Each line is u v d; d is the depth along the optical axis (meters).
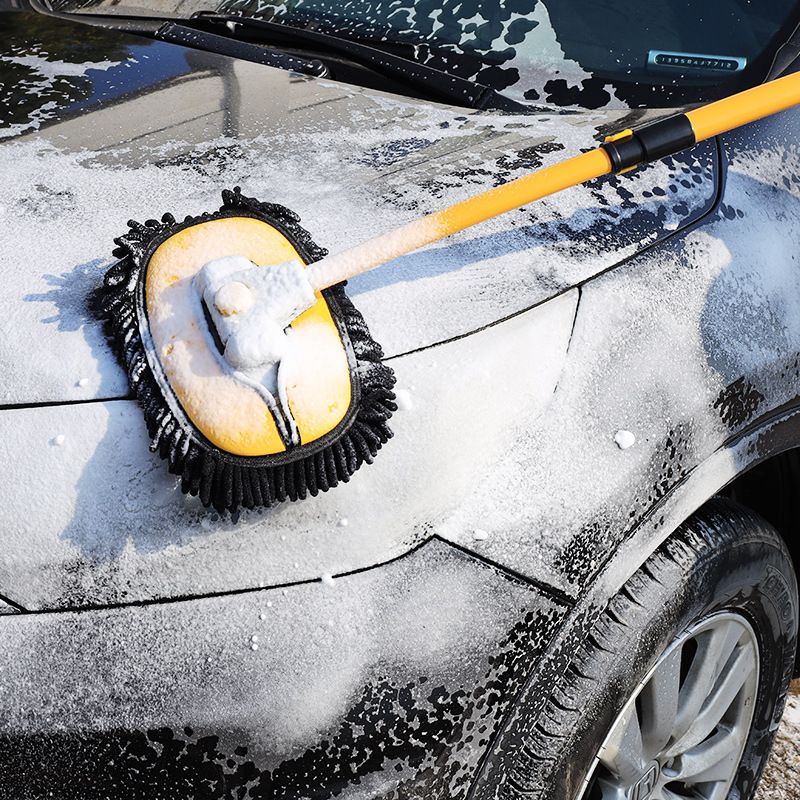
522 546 1.21
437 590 1.17
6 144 1.44
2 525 1.09
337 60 1.80
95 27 1.82
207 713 1.08
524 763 1.28
